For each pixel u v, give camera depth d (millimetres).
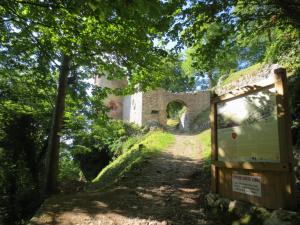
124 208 6910
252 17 7180
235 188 6008
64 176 19781
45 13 6723
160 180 9570
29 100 13938
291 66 10844
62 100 11328
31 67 11023
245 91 6000
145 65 9000
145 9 4531
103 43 7773
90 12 5820
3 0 6223
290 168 4852
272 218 4691
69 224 5961
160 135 22250
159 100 29828
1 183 15383
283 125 5020
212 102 7035
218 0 6668
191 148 16438
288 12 6582
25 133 15031
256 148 5582
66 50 8203
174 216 6293
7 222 12781
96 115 13148
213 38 7578
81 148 17406
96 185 14359
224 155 6477
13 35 8836
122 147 23750
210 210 6371
